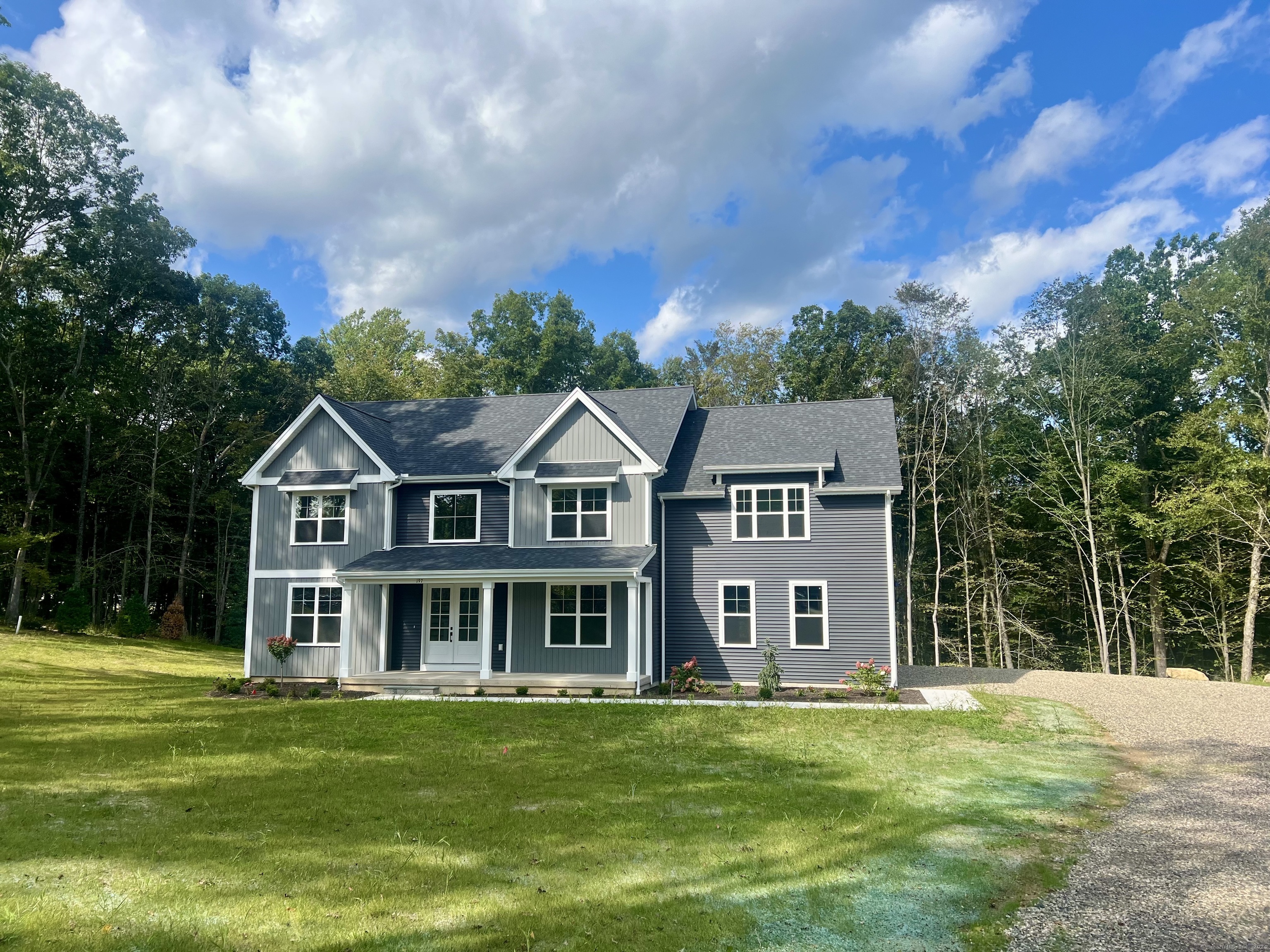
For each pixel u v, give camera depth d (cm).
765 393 4803
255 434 4062
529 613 2220
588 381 5272
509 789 1052
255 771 1147
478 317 5353
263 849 798
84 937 589
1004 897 686
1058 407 3569
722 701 1878
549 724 1555
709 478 2342
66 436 3372
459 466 2391
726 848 806
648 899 675
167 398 3744
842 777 1134
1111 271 3953
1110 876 734
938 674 2677
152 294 3688
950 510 3922
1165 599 3519
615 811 947
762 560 2267
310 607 2327
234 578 4062
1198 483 3262
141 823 883
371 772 1147
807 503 2262
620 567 2009
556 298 5325
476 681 2036
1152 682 2402
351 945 578
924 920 639
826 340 4453
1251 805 981
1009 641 3838
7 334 3180
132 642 3136
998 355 3703
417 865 753
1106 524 3497
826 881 720
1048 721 1616
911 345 3834
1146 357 3497
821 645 2192
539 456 2325
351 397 4638
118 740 1365
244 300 4372
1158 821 919
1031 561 3859
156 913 635
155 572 3847
